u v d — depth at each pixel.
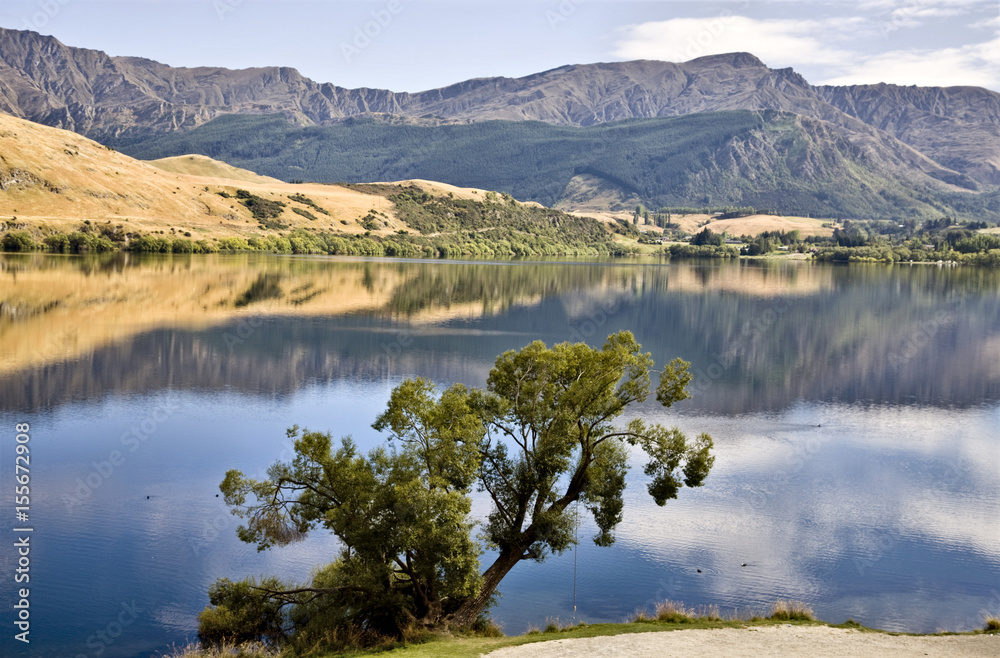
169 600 36.44
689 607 37.38
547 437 36.28
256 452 62.09
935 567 43.34
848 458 65.94
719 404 86.50
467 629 31.88
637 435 38.12
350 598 32.91
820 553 44.97
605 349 38.56
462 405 34.91
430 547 30.94
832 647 25.94
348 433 68.00
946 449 69.69
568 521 35.75
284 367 99.06
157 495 51.19
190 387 87.25
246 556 41.41
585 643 26.81
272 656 29.91
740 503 53.34
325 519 32.81
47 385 85.88
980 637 27.86
